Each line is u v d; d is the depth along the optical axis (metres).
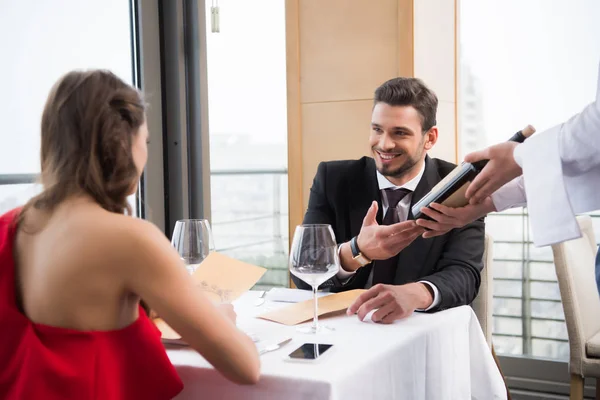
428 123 2.06
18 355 1.07
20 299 1.12
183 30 2.98
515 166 1.39
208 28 3.06
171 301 1.05
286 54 3.04
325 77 2.98
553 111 3.22
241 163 3.41
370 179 2.16
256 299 1.83
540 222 1.31
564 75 3.18
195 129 3.01
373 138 2.06
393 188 2.08
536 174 1.32
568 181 1.34
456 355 1.65
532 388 3.21
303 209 3.06
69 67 2.53
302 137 3.05
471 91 3.38
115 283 1.06
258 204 3.61
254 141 3.36
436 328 1.53
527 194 1.33
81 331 1.06
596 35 3.10
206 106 3.04
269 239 3.77
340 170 2.22
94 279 1.05
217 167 3.33
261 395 1.17
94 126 1.07
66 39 2.52
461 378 1.68
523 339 3.50
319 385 1.11
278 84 3.34
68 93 1.09
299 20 3.02
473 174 1.47
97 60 2.66
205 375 1.22
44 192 1.09
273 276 3.87
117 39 2.75
